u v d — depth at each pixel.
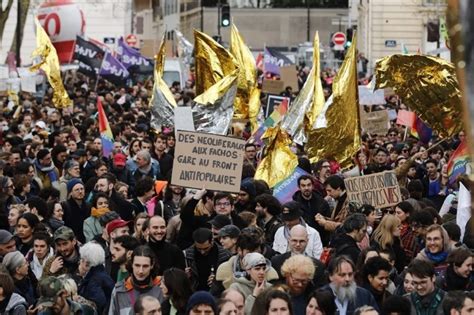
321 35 131.62
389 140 34.00
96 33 89.25
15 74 51.59
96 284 15.54
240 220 18.70
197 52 29.97
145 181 20.73
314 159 24.03
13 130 36.00
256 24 131.50
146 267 14.33
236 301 12.95
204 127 25.41
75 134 32.31
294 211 17.56
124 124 35.31
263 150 24.61
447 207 21.41
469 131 6.57
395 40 94.75
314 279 14.88
